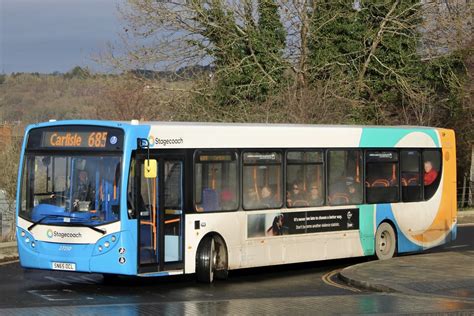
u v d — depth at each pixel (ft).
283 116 110.83
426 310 42.29
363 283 53.52
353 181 65.98
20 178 51.96
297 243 60.95
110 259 49.39
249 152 58.08
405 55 129.59
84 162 50.62
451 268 60.13
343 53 126.82
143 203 50.88
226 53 121.90
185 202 53.67
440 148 74.79
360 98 128.47
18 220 51.52
